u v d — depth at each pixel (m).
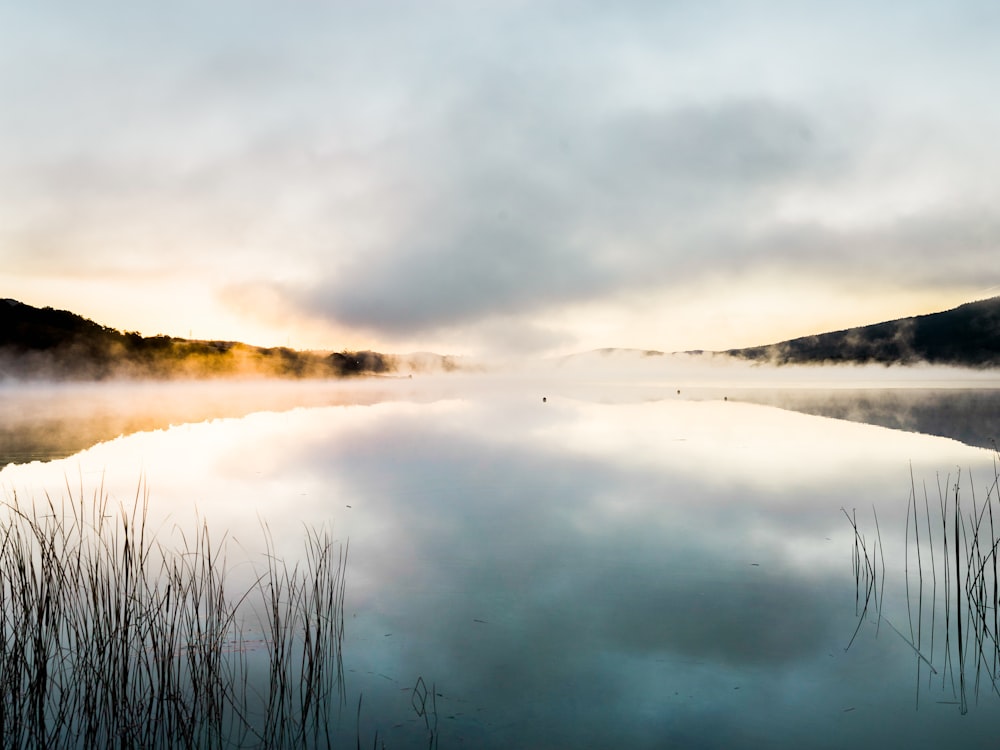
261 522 9.75
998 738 4.37
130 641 5.42
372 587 7.09
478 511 10.46
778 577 7.38
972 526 9.29
